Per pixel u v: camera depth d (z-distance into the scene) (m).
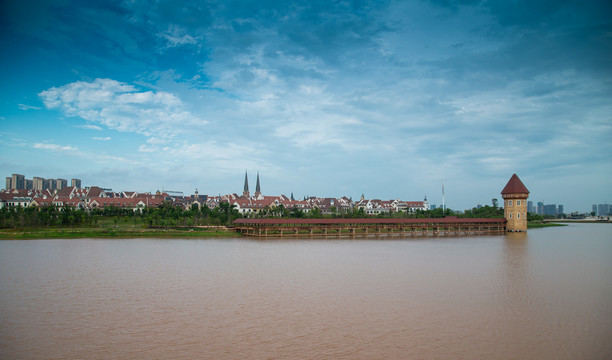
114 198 188.25
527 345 26.75
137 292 40.62
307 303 36.53
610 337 28.25
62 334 28.33
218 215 139.62
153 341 27.06
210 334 28.47
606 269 56.09
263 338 27.70
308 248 81.81
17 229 107.81
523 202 136.75
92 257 65.12
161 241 93.50
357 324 30.70
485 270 54.62
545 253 75.56
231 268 55.22
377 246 87.75
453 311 34.25
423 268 56.00
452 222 132.50
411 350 25.78
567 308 35.28
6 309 34.38
